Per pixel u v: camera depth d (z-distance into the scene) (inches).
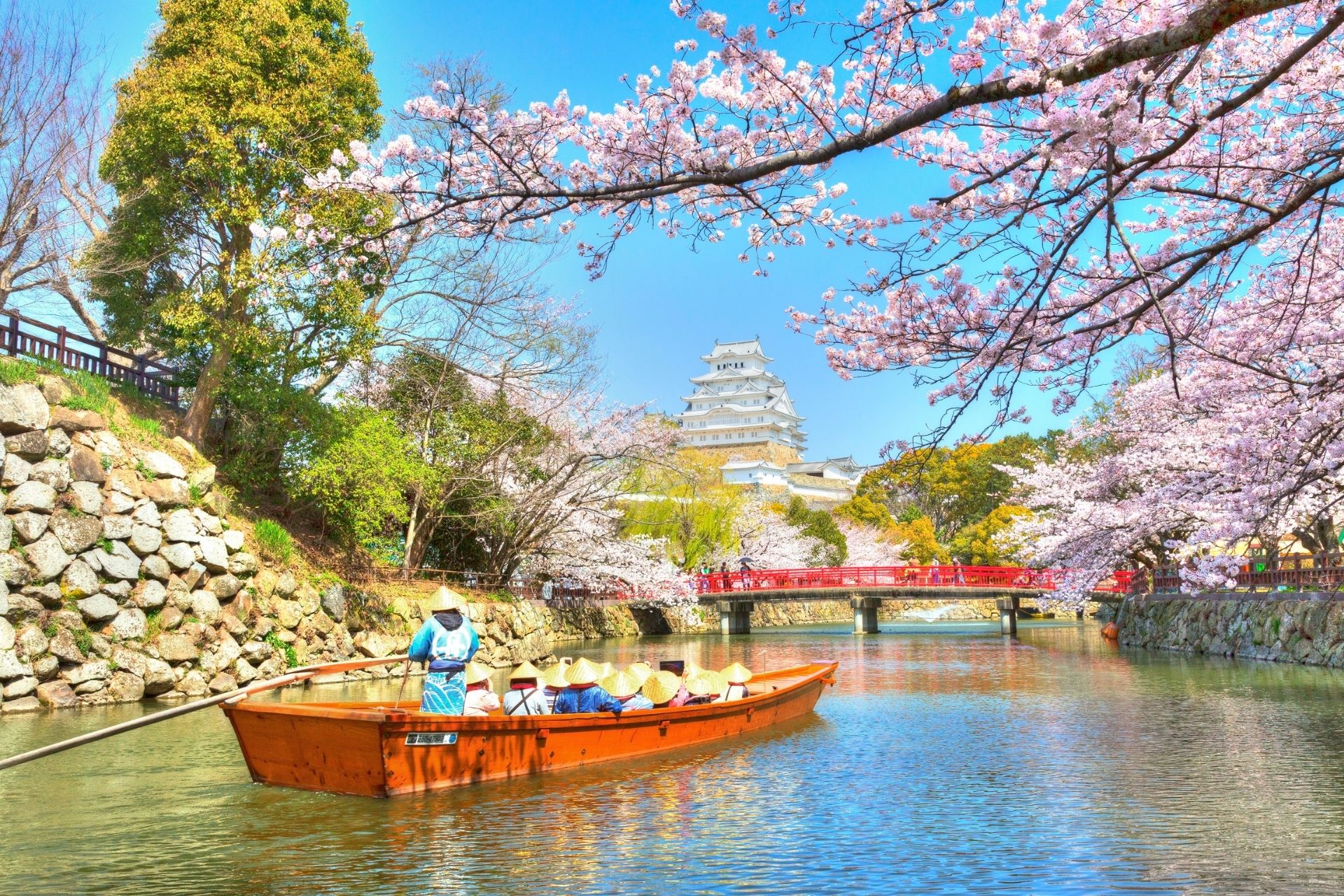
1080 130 219.9
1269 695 591.5
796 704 522.3
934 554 2290.8
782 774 368.2
